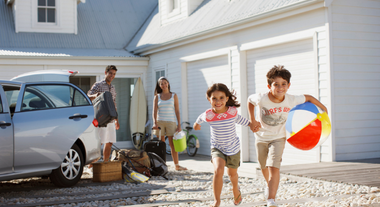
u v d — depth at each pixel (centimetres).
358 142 742
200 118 402
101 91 732
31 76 562
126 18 1510
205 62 1073
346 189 481
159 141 732
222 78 1008
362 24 755
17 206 428
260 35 865
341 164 670
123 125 1323
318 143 400
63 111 554
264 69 872
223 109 387
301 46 782
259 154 413
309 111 400
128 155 649
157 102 739
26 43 1270
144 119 1302
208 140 1068
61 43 1316
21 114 512
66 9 1360
